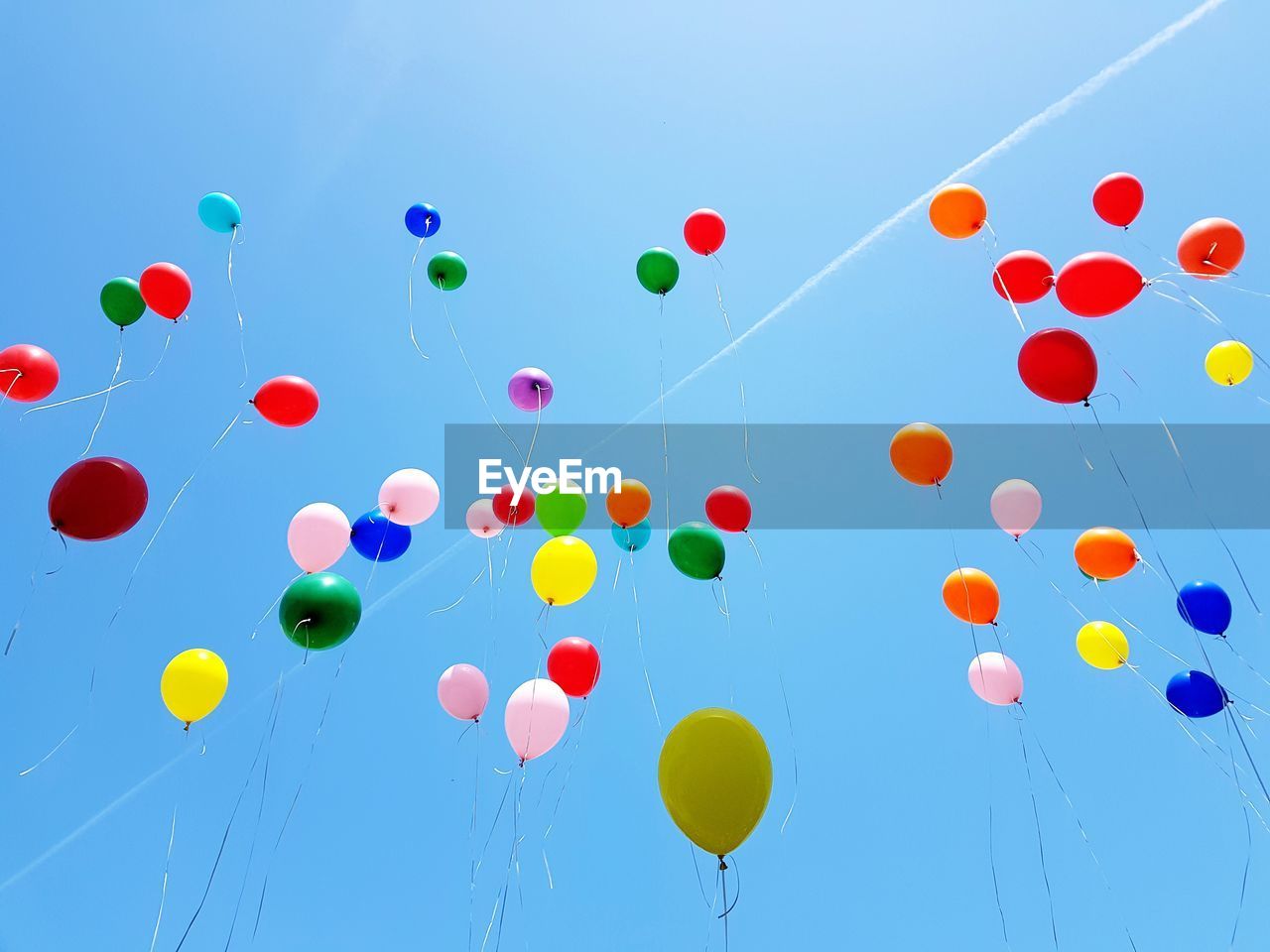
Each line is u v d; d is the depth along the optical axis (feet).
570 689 8.00
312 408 8.21
